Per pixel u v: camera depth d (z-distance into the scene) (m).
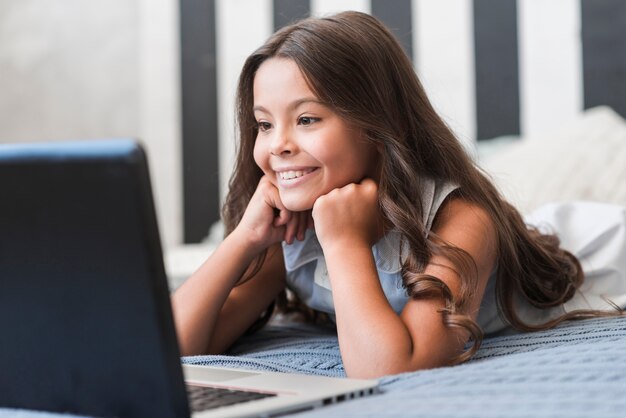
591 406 0.67
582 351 0.90
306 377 0.84
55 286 0.66
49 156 0.61
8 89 3.49
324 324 1.43
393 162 1.07
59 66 3.46
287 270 1.24
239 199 1.26
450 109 2.98
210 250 2.45
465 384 0.77
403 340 0.90
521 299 1.25
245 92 1.16
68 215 0.63
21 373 0.71
